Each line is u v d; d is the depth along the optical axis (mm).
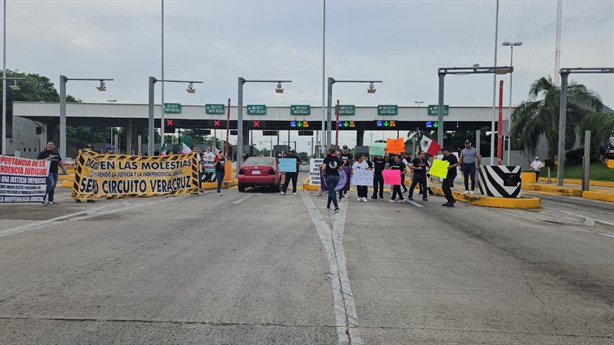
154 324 4723
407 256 7824
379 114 49844
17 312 5012
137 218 11648
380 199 17891
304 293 5750
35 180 14469
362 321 4875
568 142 41281
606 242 9422
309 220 11656
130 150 56250
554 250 8516
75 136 96250
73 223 10773
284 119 50969
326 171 13602
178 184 18453
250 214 12633
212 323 4766
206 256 7574
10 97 81875
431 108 49625
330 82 25938
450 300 5582
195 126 56312
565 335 4594
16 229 9914
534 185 28250
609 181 33969
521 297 5738
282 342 4332
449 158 15195
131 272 6574
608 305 5484
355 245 8641
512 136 44594
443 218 12477
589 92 41094
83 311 5059
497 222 11930
